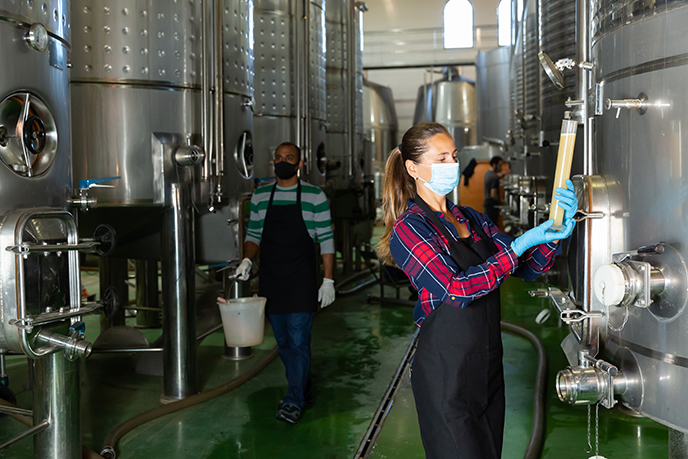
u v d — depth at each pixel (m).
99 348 3.71
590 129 1.92
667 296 1.48
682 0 1.41
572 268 1.92
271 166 5.42
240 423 3.20
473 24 17.39
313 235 3.37
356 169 7.88
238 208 3.86
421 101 16.58
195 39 3.33
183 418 3.27
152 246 3.91
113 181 3.16
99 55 3.10
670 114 1.45
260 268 3.36
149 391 3.70
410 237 1.65
